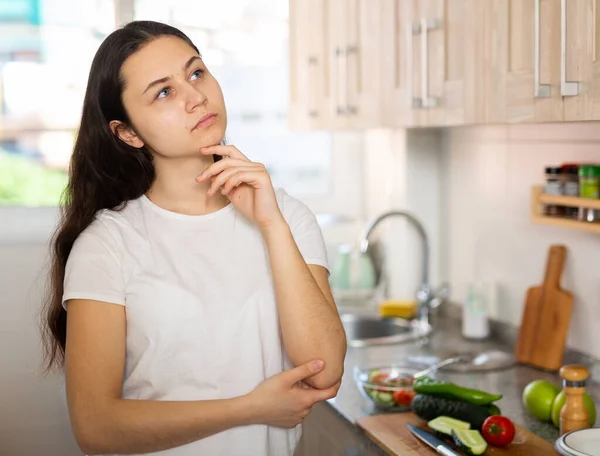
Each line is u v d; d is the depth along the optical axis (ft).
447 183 9.24
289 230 4.42
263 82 11.05
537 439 5.44
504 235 8.03
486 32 5.40
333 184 11.53
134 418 4.12
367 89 7.34
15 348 8.89
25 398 8.80
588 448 4.75
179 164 4.57
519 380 6.82
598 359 6.68
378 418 5.98
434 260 9.61
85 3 9.87
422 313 8.76
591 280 6.72
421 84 6.35
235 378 4.47
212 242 4.57
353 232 11.20
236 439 4.41
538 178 7.38
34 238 9.29
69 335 4.29
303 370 4.28
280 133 11.28
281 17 10.82
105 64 4.47
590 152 6.59
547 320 7.09
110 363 4.26
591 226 5.97
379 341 8.25
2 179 10.04
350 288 10.38
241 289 4.50
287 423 4.36
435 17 6.08
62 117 10.08
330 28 8.07
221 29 10.63
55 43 9.94
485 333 8.23
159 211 4.60
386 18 6.88
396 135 9.79
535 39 4.75
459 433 5.35
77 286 4.28
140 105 4.38
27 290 9.04
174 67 4.36
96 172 4.65
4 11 9.80
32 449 8.77
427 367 7.17
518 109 5.09
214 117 4.46
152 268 4.45
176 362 4.41
